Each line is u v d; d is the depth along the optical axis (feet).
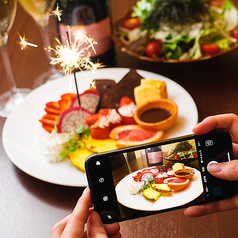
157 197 1.69
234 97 2.50
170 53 2.72
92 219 1.67
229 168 1.65
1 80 2.82
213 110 2.43
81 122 2.35
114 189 1.68
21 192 2.06
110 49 2.82
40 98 2.55
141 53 2.80
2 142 2.37
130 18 2.96
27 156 2.18
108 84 2.51
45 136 2.21
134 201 1.69
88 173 1.66
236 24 2.81
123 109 2.35
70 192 2.04
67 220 1.71
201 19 2.76
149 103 2.35
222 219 1.88
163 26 2.74
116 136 2.26
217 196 1.73
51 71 2.81
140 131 2.27
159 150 1.68
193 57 2.72
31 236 1.89
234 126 1.85
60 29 2.65
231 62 2.73
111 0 3.43
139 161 1.68
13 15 2.42
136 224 1.89
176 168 1.70
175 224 1.88
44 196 2.03
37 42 3.01
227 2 2.88
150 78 2.57
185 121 2.33
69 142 2.16
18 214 1.98
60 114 2.30
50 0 2.49
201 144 1.69
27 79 2.80
